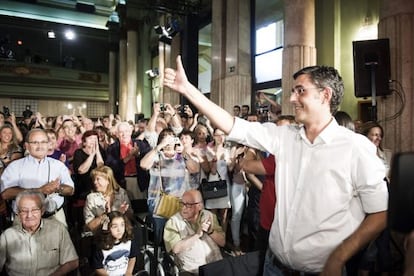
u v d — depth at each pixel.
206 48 10.11
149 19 13.71
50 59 19.06
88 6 17.64
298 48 5.27
